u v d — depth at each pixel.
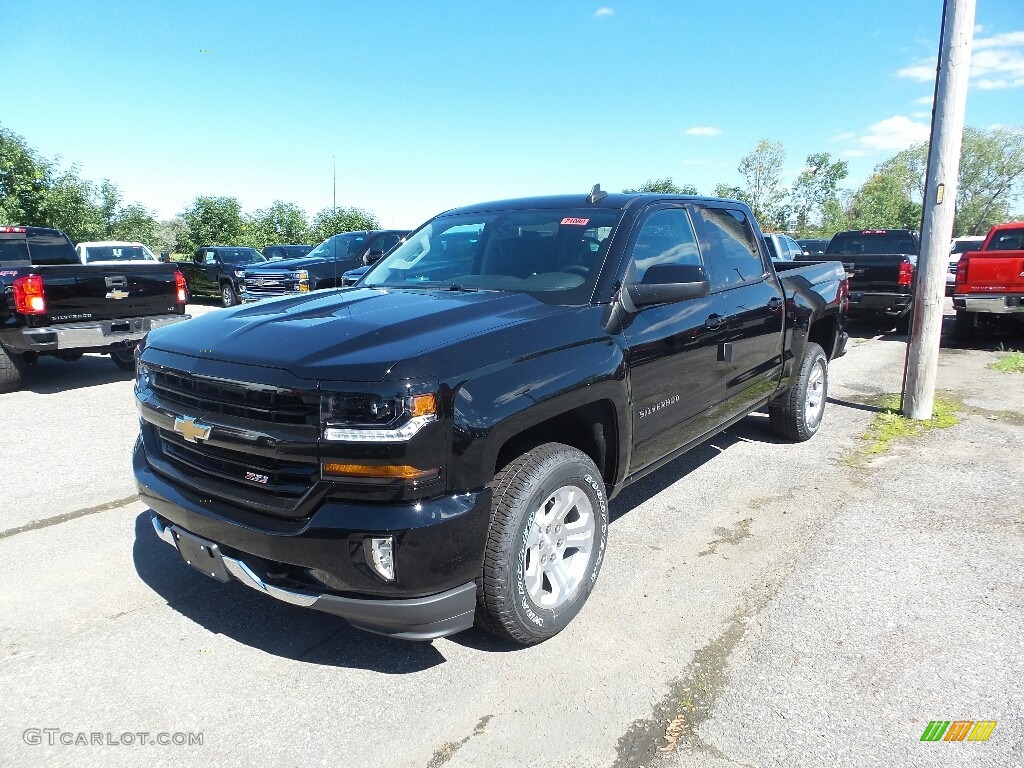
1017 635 2.97
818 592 3.35
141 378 3.11
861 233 14.32
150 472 3.01
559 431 3.14
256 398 2.50
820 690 2.63
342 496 2.38
